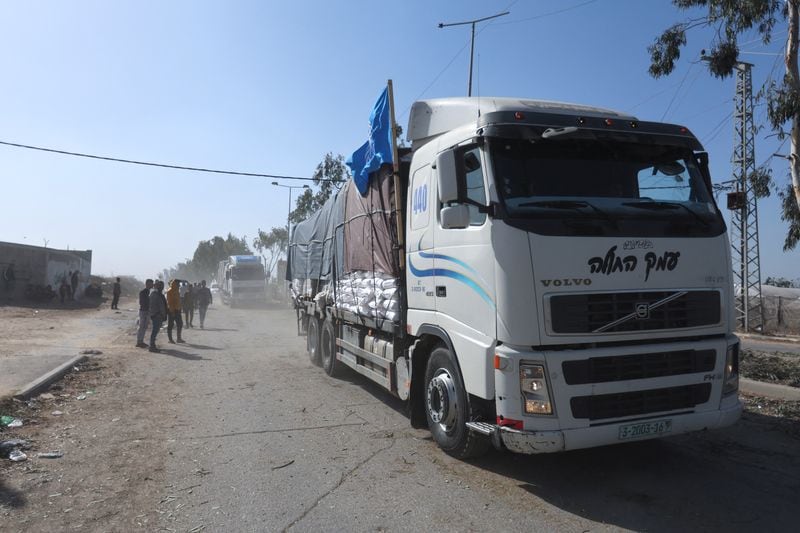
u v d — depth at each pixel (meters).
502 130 4.95
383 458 5.73
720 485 4.97
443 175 5.00
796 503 4.57
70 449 6.07
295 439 6.45
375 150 7.38
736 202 10.88
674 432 4.78
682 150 5.46
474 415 5.16
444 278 5.59
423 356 6.31
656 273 4.82
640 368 4.69
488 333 4.80
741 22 12.37
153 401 8.51
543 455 5.77
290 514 4.40
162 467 5.50
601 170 5.14
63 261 35.47
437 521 4.26
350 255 9.06
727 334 5.14
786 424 6.78
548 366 4.46
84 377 10.29
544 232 4.62
